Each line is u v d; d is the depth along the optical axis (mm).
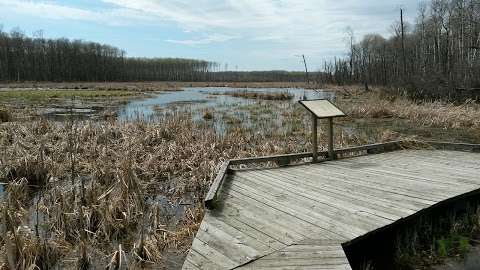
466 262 4508
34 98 30844
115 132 12172
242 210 5156
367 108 19625
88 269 4539
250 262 3785
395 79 30422
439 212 5680
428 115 17172
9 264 4141
